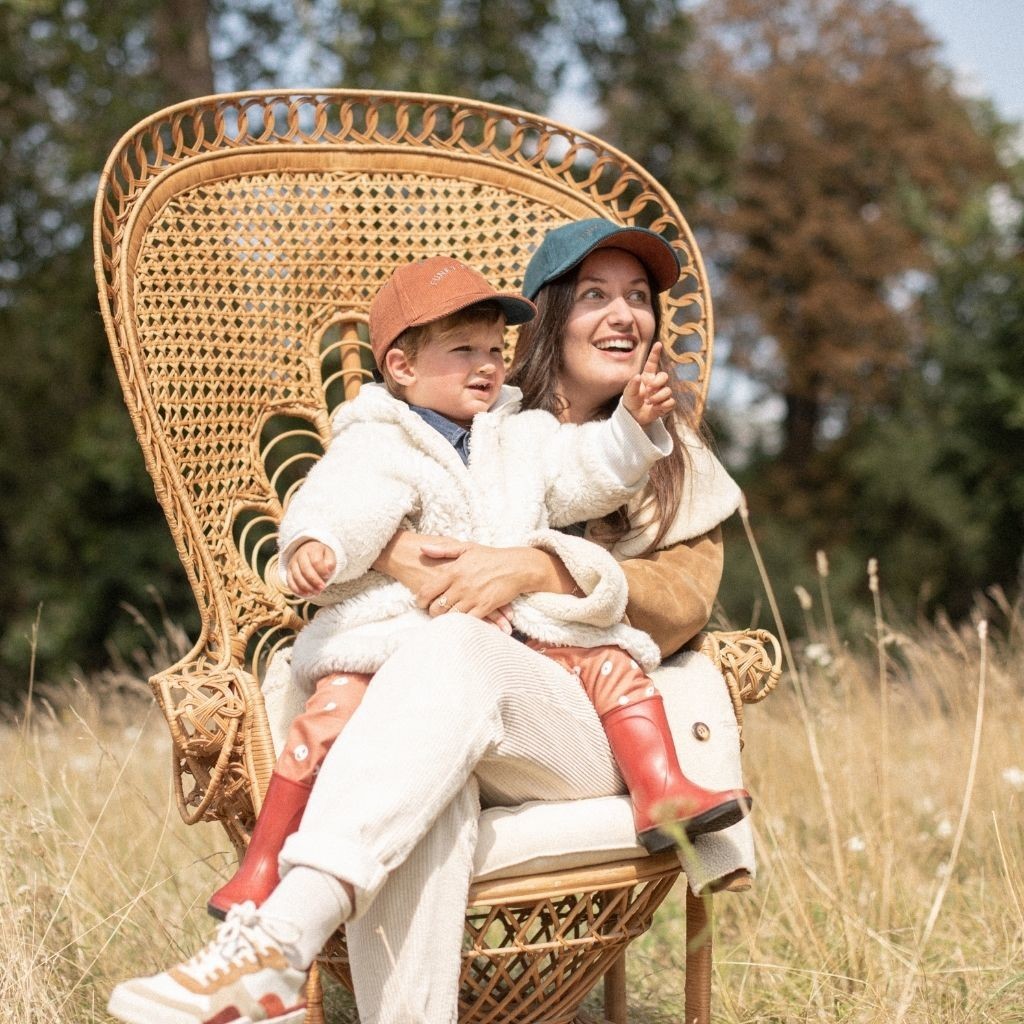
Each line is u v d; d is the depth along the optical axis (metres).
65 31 9.66
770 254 21.14
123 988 1.63
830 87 21.52
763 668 2.24
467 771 1.78
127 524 10.15
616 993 2.43
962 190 21.73
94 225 2.26
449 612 1.97
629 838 1.88
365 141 2.83
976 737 2.47
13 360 11.01
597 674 2.00
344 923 1.81
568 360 2.47
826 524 20.61
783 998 2.48
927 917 2.82
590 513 2.23
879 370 21.31
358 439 2.16
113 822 3.14
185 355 2.41
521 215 2.87
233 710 1.90
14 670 10.06
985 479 16.61
